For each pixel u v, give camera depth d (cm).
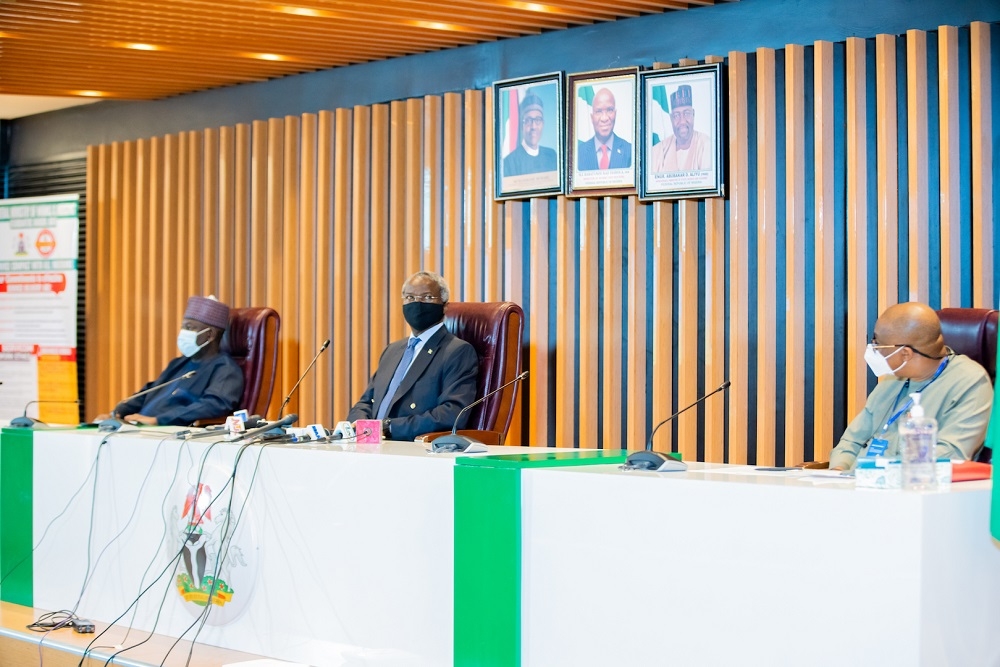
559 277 523
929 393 307
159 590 334
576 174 513
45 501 371
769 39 475
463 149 566
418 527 274
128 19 525
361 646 284
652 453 250
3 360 735
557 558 247
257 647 306
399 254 584
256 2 496
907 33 439
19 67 616
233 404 502
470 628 261
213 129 666
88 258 738
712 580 223
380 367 451
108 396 731
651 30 505
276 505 304
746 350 475
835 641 207
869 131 454
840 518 207
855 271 448
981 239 423
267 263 639
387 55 587
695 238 494
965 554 208
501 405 442
